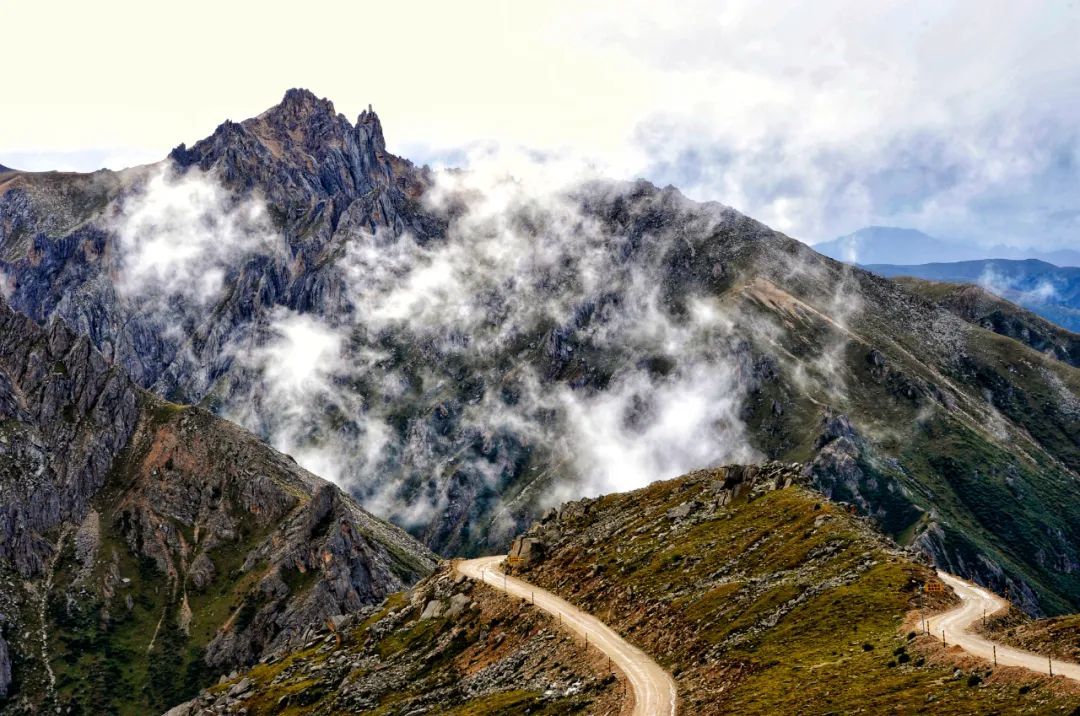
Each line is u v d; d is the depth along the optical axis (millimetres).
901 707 79750
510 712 118812
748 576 136250
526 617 155875
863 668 92188
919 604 106438
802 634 109062
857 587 115875
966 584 121875
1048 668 79938
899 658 91750
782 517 154250
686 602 135875
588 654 128875
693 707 100312
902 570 117062
